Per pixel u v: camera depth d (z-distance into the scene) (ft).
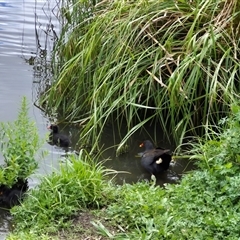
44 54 39.75
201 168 22.79
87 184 21.20
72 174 21.34
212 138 26.09
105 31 28.73
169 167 25.59
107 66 27.78
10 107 31.14
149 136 28.73
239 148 20.93
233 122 22.04
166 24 28.17
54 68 34.94
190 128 27.32
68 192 20.84
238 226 18.16
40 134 28.48
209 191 20.22
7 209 21.52
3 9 47.55
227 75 26.48
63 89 31.17
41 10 47.24
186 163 25.91
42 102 32.09
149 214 19.65
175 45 27.68
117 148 26.96
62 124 30.01
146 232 18.92
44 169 24.48
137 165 26.00
